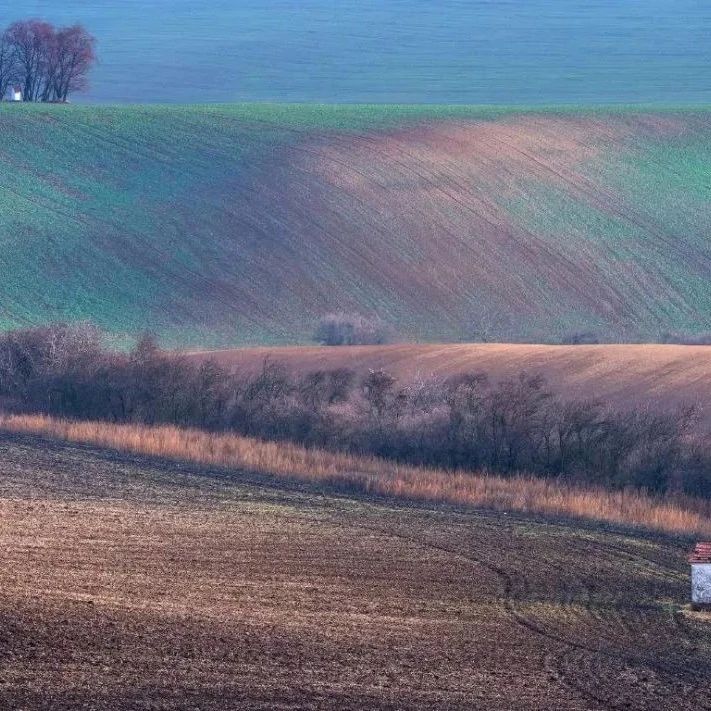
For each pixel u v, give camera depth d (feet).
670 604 248.73
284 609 215.51
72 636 180.45
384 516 325.62
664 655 209.36
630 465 394.11
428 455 416.26
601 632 222.07
